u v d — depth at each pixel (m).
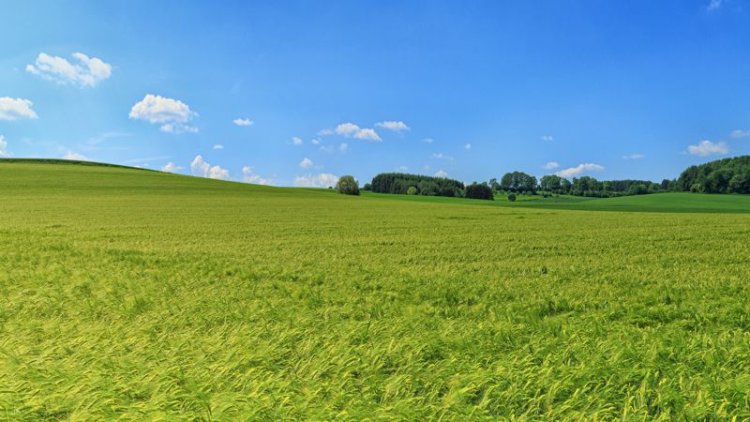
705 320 9.63
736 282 13.34
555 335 8.76
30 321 10.02
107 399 5.82
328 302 11.79
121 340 8.59
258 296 12.51
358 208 52.59
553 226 32.06
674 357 7.26
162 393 6.05
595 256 19.20
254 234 28.23
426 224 34.31
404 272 15.73
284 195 74.69
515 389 6.11
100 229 30.22
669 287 12.86
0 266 16.56
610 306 10.91
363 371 7.09
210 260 18.27
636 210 69.12
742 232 26.47
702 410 5.43
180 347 8.12
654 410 5.80
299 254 20.34
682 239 23.94
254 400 5.76
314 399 6.00
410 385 6.48
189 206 50.22
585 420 5.34
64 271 15.66
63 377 6.58
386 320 9.81
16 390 6.06
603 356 7.29
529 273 15.64
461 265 17.30
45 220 35.28
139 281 14.08
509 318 9.76
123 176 86.56
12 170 84.44
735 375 6.55
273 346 8.00
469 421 5.38
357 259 19.02
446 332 8.71
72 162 111.31
